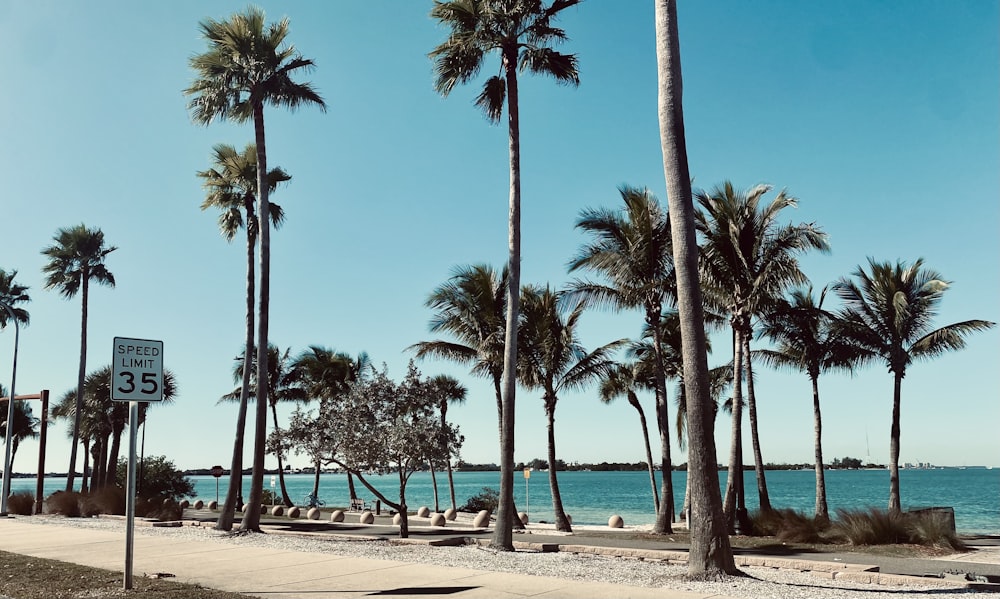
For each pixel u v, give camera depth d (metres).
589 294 25.47
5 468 31.50
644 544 19.42
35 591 9.91
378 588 10.19
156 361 10.37
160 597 9.33
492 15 18.33
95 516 28.69
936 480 174.12
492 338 26.59
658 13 12.67
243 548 15.80
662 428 24.58
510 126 18.94
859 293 28.08
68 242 36.81
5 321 39.62
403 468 19.61
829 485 139.25
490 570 12.19
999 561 15.69
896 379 26.97
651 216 24.41
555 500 26.30
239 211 26.20
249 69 21.52
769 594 9.58
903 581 11.27
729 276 23.78
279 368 48.16
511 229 18.47
